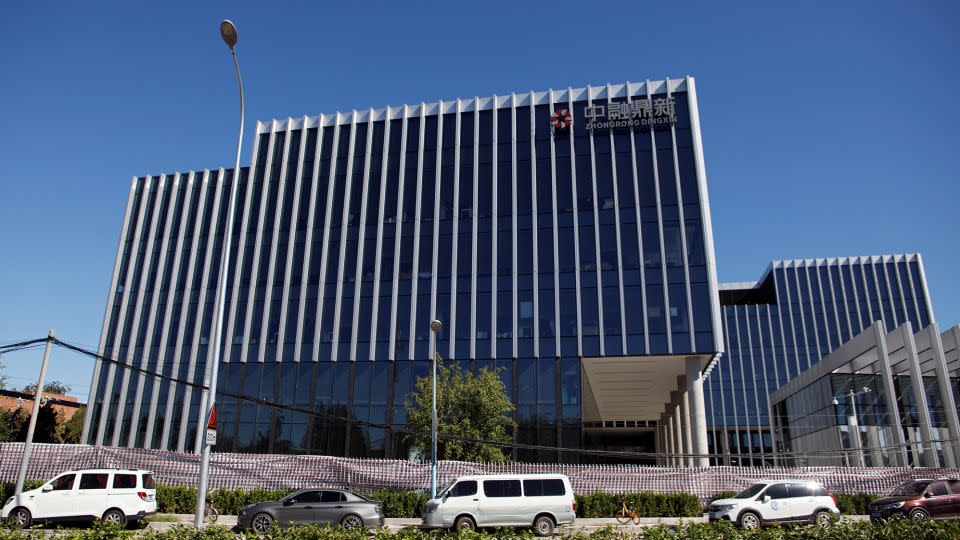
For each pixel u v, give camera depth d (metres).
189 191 44.16
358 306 38.62
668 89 39.19
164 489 24.14
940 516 18.83
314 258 40.25
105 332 42.00
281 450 36.91
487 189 39.31
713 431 82.75
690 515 23.78
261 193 42.56
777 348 84.25
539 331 36.22
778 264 87.31
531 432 34.53
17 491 21.42
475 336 36.72
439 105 41.81
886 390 35.88
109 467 25.75
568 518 18.95
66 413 57.75
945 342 33.75
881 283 83.94
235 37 17.98
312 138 43.19
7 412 45.78
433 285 38.16
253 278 40.66
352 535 10.66
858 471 25.50
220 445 37.62
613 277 36.34
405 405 35.62
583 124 39.50
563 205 38.09
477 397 29.53
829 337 83.19
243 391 38.44
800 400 49.66
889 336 36.41
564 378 35.22
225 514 23.92
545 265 37.22
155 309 41.81
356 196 41.03
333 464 25.91
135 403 40.00
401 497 24.31
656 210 37.03
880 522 11.96
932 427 34.09
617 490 25.06
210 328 40.44
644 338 35.09
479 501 19.00
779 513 19.31
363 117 42.81
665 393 49.84
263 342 39.19
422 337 37.38
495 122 40.56
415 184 40.41
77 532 10.30
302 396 37.66
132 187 45.44
